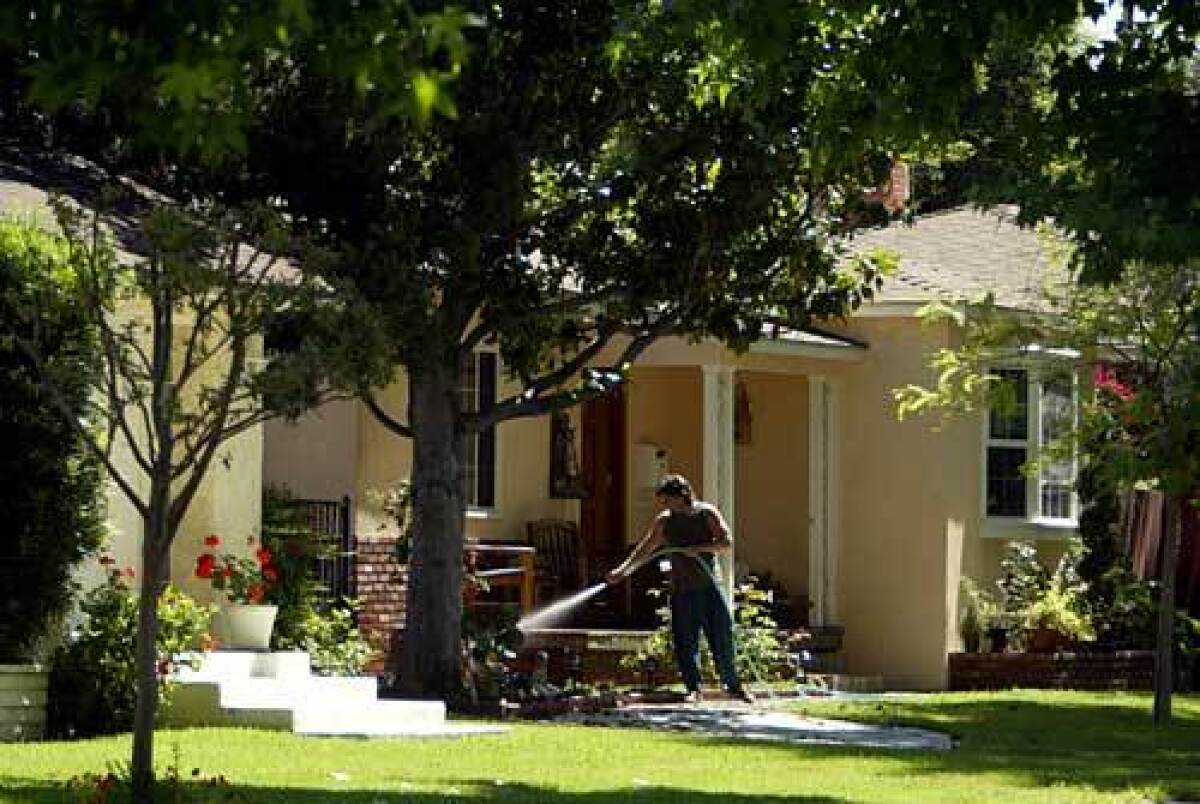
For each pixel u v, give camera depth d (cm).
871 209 2034
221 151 625
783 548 2939
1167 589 2117
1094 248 1332
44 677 1625
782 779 1466
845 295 2072
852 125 1341
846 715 2080
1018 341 2147
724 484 2650
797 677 2538
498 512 2670
